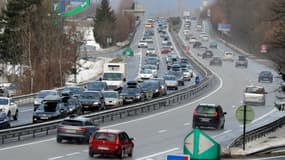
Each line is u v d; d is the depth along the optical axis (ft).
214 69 621.31
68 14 493.77
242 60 647.56
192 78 548.72
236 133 251.19
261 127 243.81
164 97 344.69
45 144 205.87
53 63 456.86
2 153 184.85
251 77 548.72
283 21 283.38
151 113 314.35
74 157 179.42
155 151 200.23
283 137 244.42
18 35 477.36
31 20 480.23
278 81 505.25
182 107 344.69
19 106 339.77
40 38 466.70
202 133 94.63
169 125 271.08
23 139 217.77
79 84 444.55
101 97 311.68
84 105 302.86
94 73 577.43
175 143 220.02
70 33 515.91
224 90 447.01
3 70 497.05
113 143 176.96
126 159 181.88
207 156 94.22
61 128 207.00
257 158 184.85
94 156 183.32
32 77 422.82
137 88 354.54
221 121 261.24
